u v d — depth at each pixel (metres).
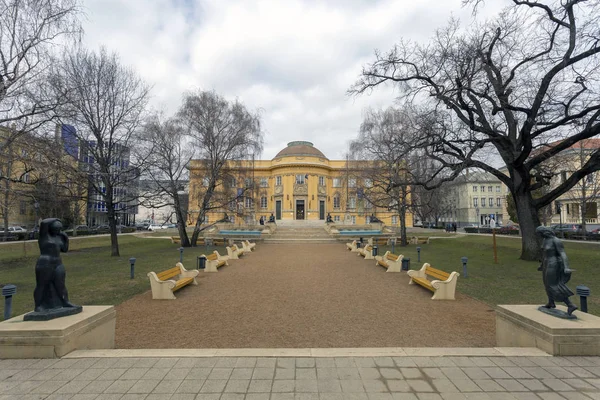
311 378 3.81
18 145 11.55
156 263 16.61
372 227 38.47
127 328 6.41
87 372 3.94
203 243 30.33
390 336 5.85
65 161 16.16
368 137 28.72
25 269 15.61
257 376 3.87
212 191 26.86
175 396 3.41
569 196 40.50
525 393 3.47
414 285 10.65
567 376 3.84
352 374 3.92
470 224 69.62
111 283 11.20
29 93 10.75
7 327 4.36
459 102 14.41
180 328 6.40
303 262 16.72
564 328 4.39
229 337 5.86
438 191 41.28
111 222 20.56
